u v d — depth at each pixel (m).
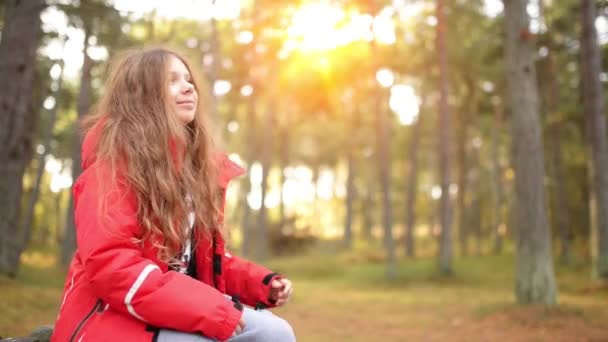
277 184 56.78
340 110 32.78
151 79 2.15
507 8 10.42
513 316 9.38
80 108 12.76
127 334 1.78
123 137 2.01
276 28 21.78
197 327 1.76
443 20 20.52
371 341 8.00
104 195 1.84
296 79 27.56
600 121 15.24
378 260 26.14
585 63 15.51
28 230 10.88
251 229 34.59
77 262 1.99
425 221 56.59
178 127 2.11
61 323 1.87
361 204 53.59
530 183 10.12
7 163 9.13
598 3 15.34
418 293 15.67
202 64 15.43
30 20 9.20
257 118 38.22
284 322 2.03
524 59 10.19
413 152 29.95
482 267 22.56
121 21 12.79
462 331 8.89
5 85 8.98
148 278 1.75
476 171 39.09
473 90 27.75
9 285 8.16
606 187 15.15
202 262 2.11
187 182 2.10
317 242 35.47
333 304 12.68
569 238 23.19
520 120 10.20
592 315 9.33
